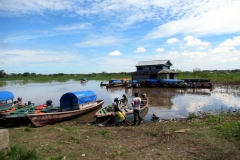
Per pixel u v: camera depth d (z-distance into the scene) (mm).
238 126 8148
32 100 25328
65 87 45750
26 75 124812
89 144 7129
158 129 9039
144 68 43219
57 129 9875
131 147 6793
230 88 32719
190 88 34719
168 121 12156
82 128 10352
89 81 70062
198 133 8016
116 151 6379
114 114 11969
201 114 14312
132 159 5727
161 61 43156
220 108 16969
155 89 34719
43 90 39094
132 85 39000
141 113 14312
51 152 6242
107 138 7938
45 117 12359
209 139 7293
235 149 6297
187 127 9383
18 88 44719
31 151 5734
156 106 18672
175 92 29844
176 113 15414
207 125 9609
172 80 36594
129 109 14484
